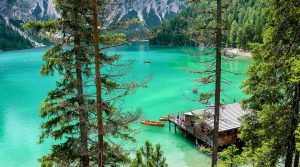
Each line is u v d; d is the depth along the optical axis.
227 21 16.00
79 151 15.66
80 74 15.63
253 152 18.03
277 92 16.92
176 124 46.44
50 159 16.28
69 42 15.12
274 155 15.41
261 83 16.92
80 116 15.80
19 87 80.50
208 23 16.89
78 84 15.60
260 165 15.53
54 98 15.88
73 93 15.65
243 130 20.38
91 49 15.23
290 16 13.61
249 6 154.25
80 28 14.81
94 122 16.48
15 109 61.12
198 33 16.66
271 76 15.34
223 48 16.80
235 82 75.94
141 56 140.62
